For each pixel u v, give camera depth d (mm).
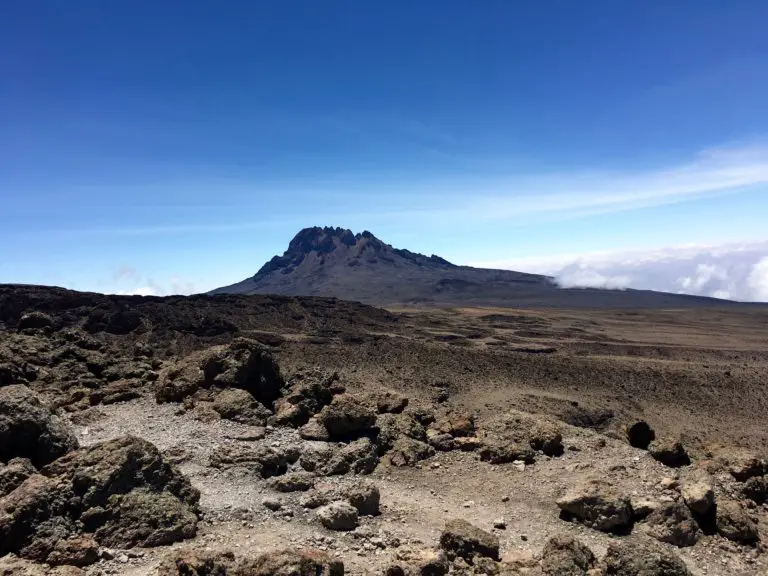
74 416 25078
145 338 120312
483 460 22656
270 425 24719
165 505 14727
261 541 14500
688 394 91500
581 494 17344
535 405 79062
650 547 13578
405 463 22188
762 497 19031
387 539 15336
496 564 13828
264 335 126875
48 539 13203
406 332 162875
